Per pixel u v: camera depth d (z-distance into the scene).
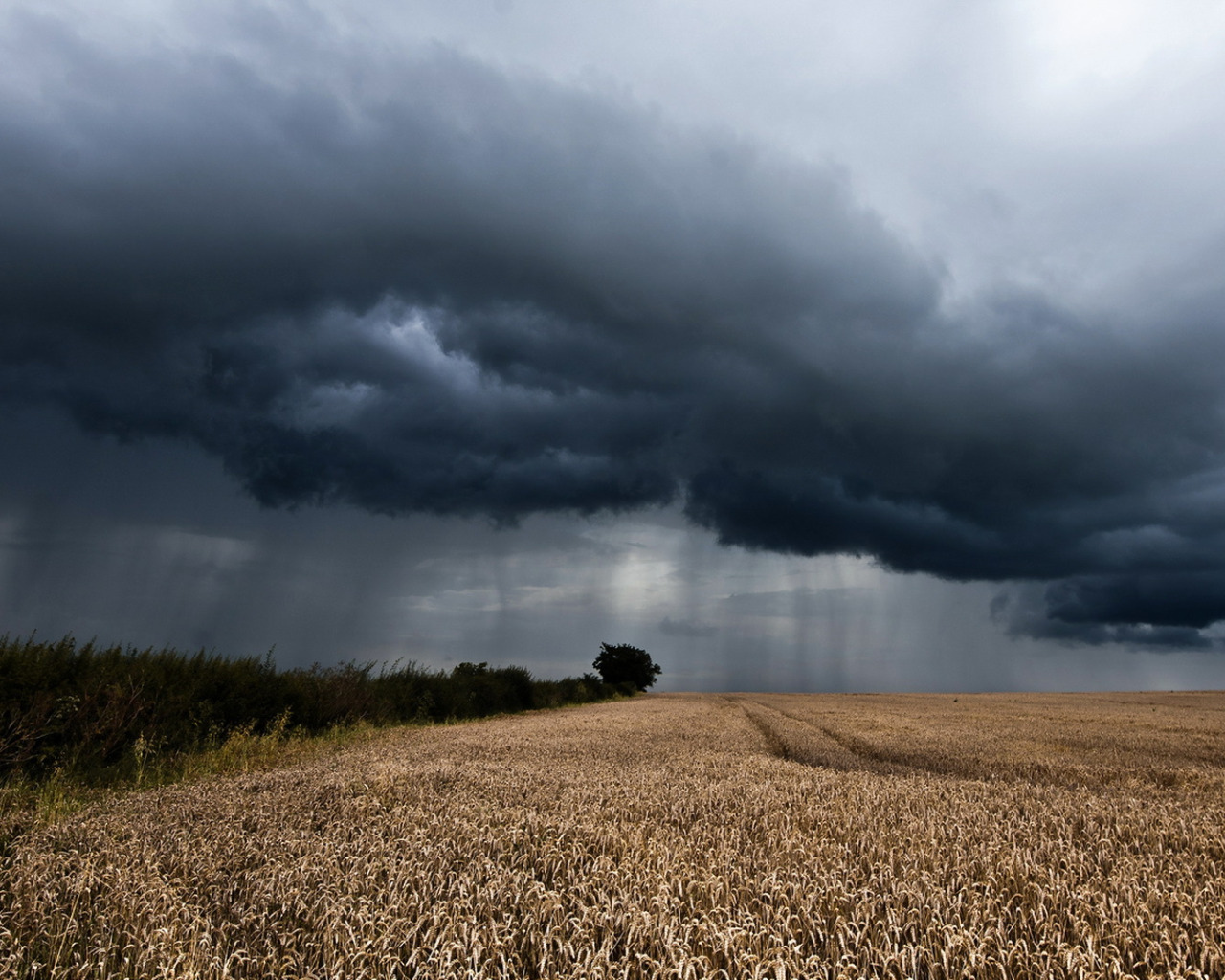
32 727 12.80
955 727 27.77
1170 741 22.50
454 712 35.47
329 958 4.17
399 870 5.55
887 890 5.32
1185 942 4.42
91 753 13.88
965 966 4.03
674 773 12.59
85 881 5.40
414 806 8.61
